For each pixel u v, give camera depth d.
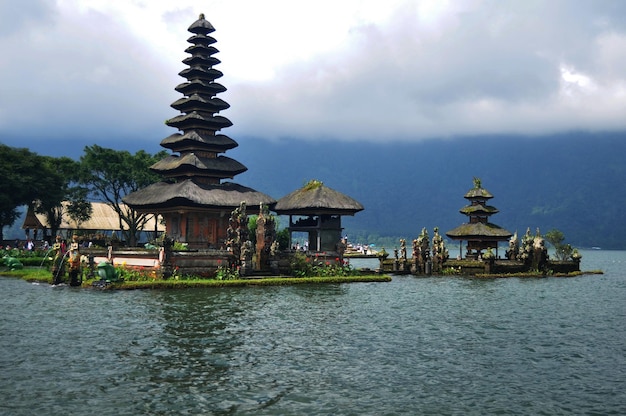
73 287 49.78
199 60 81.00
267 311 37.78
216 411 17.97
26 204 101.25
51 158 106.00
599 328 34.75
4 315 34.12
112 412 17.64
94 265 55.50
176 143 78.94
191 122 78.56
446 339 30.02
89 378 21.05
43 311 35.78
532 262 85.56
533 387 21.22
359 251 165.25
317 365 23.69
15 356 24.06
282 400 19.14
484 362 24.95
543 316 39.50
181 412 17.80
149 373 21.86
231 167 78.69
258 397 19.39
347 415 17.89
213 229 74.44
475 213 90.81
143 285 49.62
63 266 53.28
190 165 75.00
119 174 102.19
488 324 35.38
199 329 30.56
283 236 81.25
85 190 104.69
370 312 39.06
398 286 60.69
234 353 25.36
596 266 146.25
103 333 28.95
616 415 18.28
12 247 97.19
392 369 23.34
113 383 20.52
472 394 20.23
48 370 22.00
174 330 30.11
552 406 19.09
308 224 77.00
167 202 70.75
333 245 74.50
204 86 79.50
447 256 85.25
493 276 78.31
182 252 56.09
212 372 22.20
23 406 18.00
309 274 64.25
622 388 21.23
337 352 26.12
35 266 76.12
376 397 19.70
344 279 63.03
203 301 41.97
